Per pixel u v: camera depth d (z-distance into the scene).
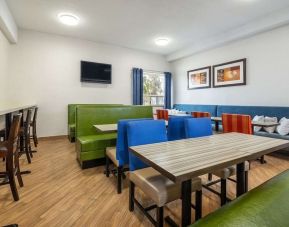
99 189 2.11
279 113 3.64
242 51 4.45
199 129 2.07
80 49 5.03
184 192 1.20
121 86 5.73
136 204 1.65
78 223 1.52
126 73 5.81
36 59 4.49
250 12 3.55
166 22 3.98
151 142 1.68
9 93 4.16
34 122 3.80
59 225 1.49
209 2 3.20
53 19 3.85
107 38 4.98
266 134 3.30
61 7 3.36
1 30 3.47
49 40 4.63
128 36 4.82
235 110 4.42
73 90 4.99
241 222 0.69
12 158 1.80
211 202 1.85
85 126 3.10
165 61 6.62
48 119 4.69
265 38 4.00
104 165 2.87
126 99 5.84
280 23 3.55
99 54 5.31
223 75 4.90
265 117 3.65
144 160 1.17
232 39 4.46
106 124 3.07
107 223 1.52
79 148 2.80
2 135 2.71
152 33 4.62
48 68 4.64
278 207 0.77
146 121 1.71
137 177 1.48
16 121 1.81
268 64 3.97
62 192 2.03
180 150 1.32
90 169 2.71
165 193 1.24
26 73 4.38
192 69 5.89
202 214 1.64
